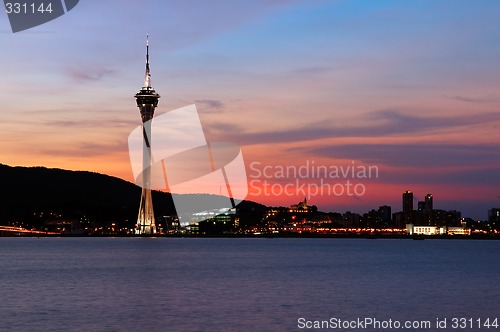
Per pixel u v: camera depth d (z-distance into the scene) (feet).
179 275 478.59
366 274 499.92
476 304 311.68
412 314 277.85
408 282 428.56
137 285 398.01
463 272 527.40
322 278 456.86
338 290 373.20
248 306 298.56
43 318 260.62
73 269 549.54
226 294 347.36
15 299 324.80
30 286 392.47
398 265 631.97
